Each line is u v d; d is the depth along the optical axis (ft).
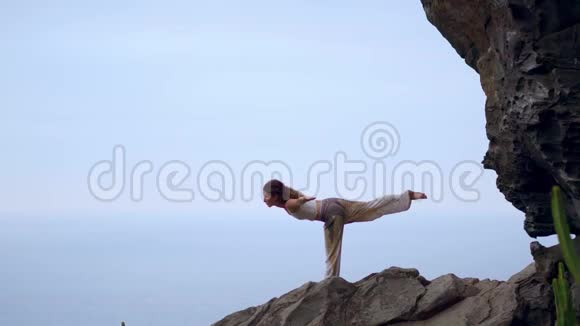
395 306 28.89
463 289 29.55
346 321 28.81
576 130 25.03
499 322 27.14
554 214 17.02
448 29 33.40
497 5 27.73
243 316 32.17
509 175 30.50
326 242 31.55
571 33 25.53
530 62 26.00
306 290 30.40
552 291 27.76
